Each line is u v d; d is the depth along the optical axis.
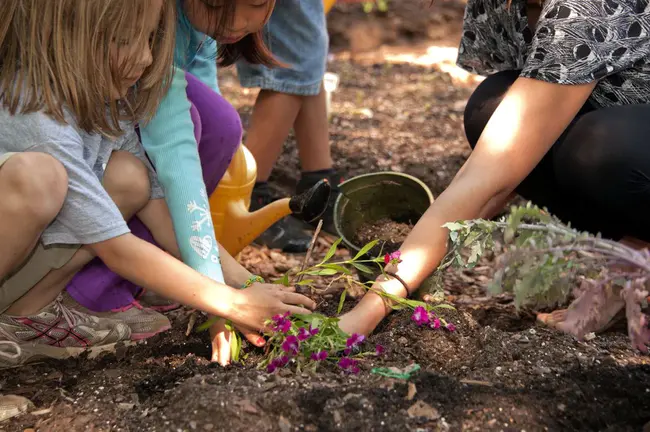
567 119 2.00
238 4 2.07
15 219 1.79
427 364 1.93
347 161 4.13
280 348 1.90
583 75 1.97
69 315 2.08
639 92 2.18
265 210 2.40
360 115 5.17
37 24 1.81
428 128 4.87
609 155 2.08
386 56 7.23
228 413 1.64
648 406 1.70
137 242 1.86
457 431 1.61
